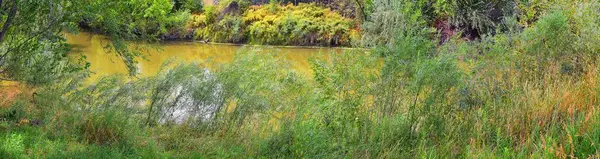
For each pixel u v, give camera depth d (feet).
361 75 22.30
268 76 27.12
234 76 26.02
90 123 22.72
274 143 20.48
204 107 25.40
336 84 22.86
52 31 27.84
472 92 21.24
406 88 20.80
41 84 28.45
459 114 20.24
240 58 27.94
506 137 17.69
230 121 24.45
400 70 21.01
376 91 21.22
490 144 18.08
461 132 19.24
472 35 73.31
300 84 26.07
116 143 21.63
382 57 22.43
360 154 18.75
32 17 26.35
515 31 33.01
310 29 94.89
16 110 25.76
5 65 29.50
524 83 22.12
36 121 25.36
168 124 25.27
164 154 20.99
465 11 71.56
